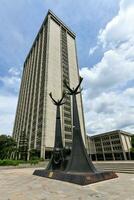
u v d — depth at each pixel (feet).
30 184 36.14
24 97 302.66
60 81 236.63
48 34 260.83
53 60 243.81
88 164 44.04
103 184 33.45
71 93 57.93
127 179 39.45
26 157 167.43
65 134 207.31
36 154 176.45
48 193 26.55
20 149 171.94
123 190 26.91
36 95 238.89
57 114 65.87
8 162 97.35
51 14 288.51
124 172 55.42
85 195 24.47
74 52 303.48
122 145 231.09
